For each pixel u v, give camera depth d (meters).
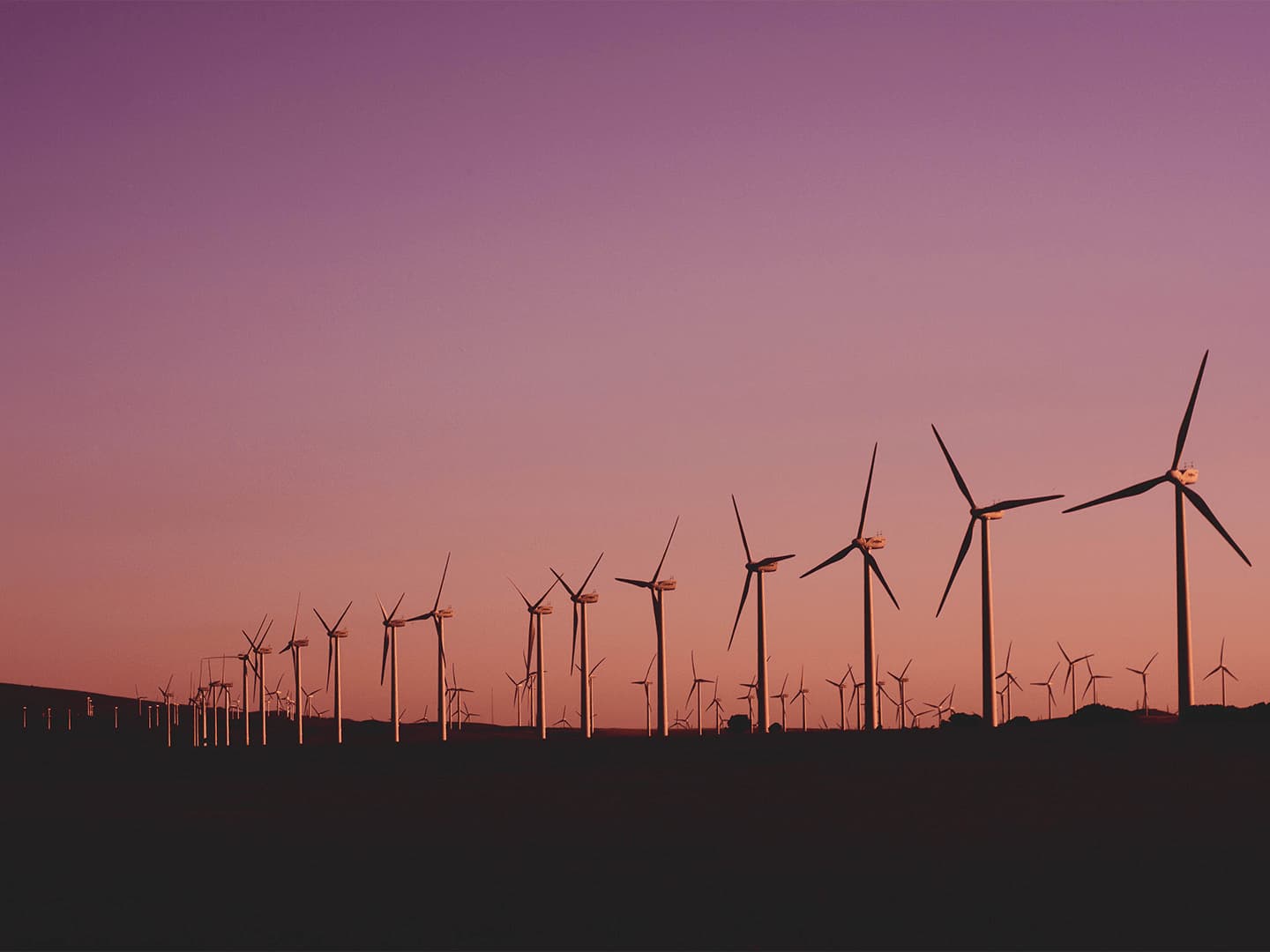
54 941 34.66
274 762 127.81
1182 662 73.62
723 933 32.66
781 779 72.12
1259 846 41.19
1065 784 60.69
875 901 35.56
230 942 33.72
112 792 93.50
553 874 42.16
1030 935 31.00
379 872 44.06
